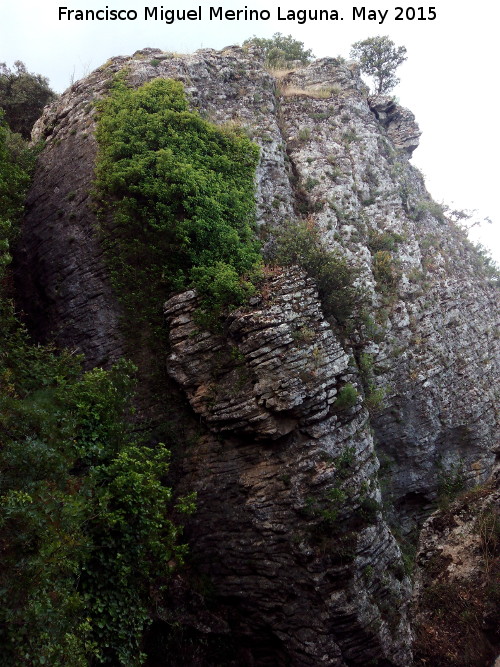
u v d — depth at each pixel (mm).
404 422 16594
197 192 13570
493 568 9961
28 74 23609
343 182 18953
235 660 10719
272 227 15555
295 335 11922
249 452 11562
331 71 22359
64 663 6656
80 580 8719
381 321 17156
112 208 13961
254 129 17766
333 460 11359
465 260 22781
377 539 11141
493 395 19250
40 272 14602
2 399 8688
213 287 12555
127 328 13094
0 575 6500
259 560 10789
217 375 12078
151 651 10273
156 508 9398
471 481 17047
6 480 7465
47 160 16281
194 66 18031
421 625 10281
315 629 10227
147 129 14305
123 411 11438
